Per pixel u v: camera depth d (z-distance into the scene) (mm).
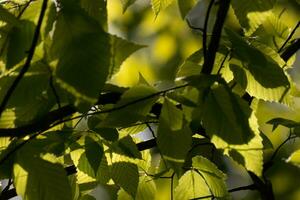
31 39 1538
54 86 1593
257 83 1749
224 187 1921
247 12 1696
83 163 1870
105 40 1485
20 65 1570
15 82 1503
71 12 1502
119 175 1890
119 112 1599
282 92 1742
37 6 1543
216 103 1597
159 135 1610
